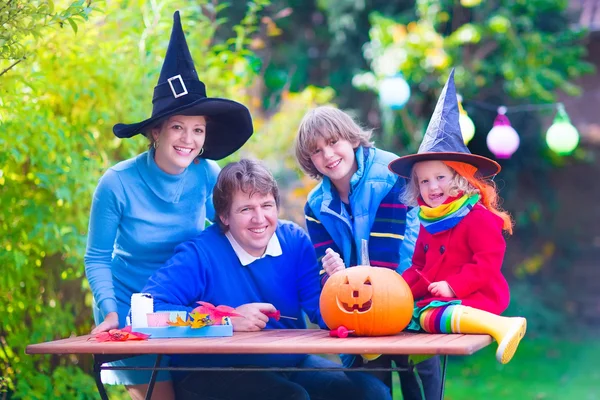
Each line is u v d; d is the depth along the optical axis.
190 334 3.06
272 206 3.40
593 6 11.20
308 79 11.63
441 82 9.23
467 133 5.27
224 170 3.42
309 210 3.70
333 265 3.23
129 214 3.51
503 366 8.93
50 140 4.29
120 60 4.78
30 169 4.51
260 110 8.52
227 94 5.53
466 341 2.59
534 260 11.31
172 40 3.50
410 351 2.49
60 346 2.79
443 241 3.14
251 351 2.62
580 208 11.85
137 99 4.85
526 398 7.42
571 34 10.30
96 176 4.71
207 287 3.42
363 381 3.35
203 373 3.39
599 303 11.55
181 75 3.46
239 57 5.73
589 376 8.33
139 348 2.72
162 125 3.45
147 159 3.54
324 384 3.39
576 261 11.84
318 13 11.81
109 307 3.33
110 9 4.73
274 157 7.18
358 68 11.05
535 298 11.08
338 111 3.66
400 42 9.22
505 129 5.66
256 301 3.46
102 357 3.00
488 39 9.55
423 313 3.05
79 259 4.50
